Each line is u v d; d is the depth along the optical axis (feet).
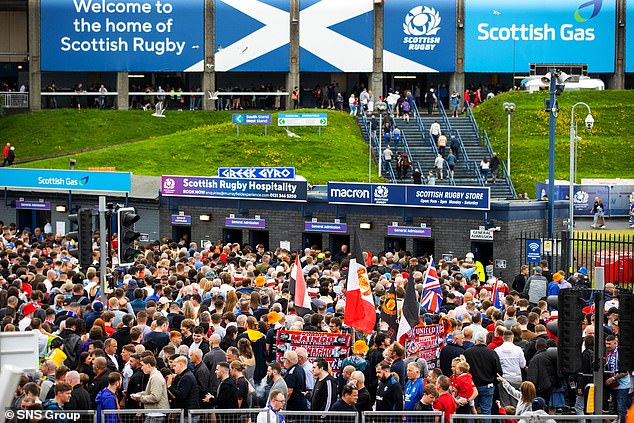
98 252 140.97
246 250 161.58
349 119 310.65
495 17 345.92
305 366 81.46
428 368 88.94
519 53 346.74
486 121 312.09
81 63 348.18
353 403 71.97
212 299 101.14
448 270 136.98
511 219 175.94
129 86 363.15
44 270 126.41
